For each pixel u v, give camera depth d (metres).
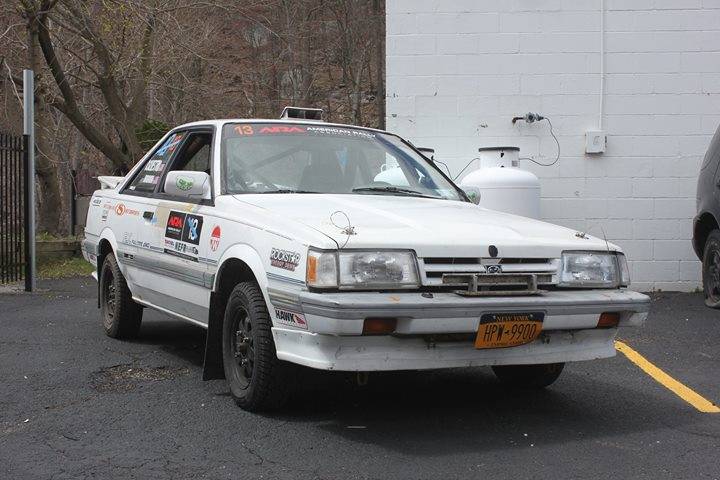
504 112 11.00
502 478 4.04
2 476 4.05
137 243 6.62
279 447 4.46
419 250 4.48
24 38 16.84
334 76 35.56
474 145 11.04
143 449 4.44
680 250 10.88
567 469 4.17
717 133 9.35
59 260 14.03
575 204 10.98
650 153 10.88
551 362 4.80
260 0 23.89
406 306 4.27
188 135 6.48
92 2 17.08
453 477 4.04
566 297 4.68
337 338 4.34
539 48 10.93
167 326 8.04
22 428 4.80
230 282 5.35
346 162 6.07
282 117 6.89
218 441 4.55
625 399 5.57
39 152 16.50
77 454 4.36
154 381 5.88
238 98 27.69
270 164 5.83
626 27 10.82
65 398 5.41
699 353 7.07
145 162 7.14
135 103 19.39
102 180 8.05
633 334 7.88
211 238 5.42
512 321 4.50
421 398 5.52
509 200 9.70
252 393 4.94
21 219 11.41
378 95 34.12
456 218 5.09
